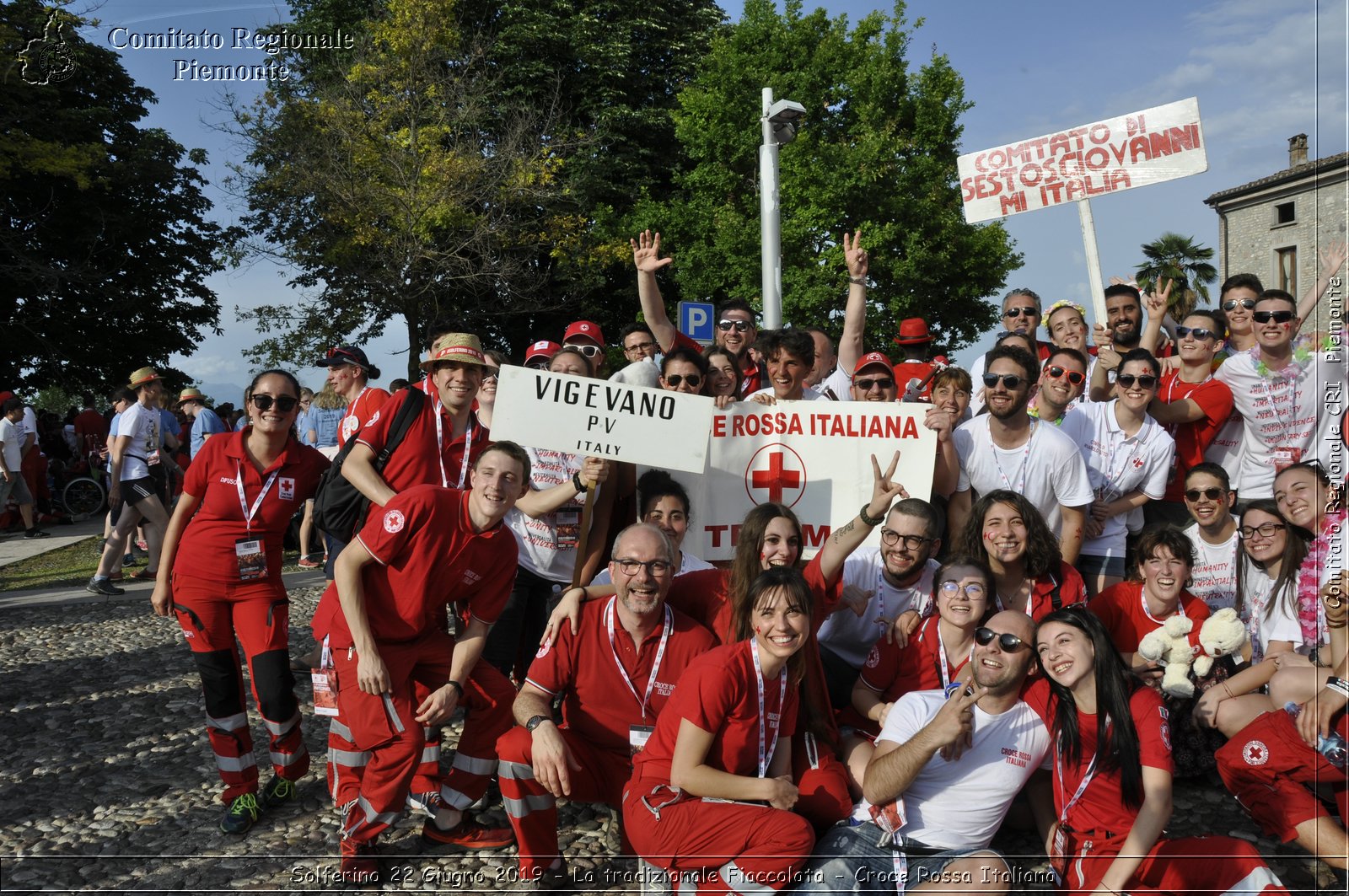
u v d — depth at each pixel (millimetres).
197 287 27641
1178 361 6289
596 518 4914
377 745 3852
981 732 3615
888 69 21875
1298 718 3814
